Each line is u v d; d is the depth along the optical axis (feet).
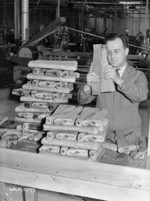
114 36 6.17
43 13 52.06
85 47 28.14
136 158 5.35
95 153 5.07
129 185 4.83
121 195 4.90
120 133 6.19
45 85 6.03
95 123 5.21
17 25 28.32
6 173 5.44
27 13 22.95
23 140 6.08
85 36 33.14
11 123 6.82
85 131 5.21
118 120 7.02
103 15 51.78
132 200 4.87
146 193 4.78
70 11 46.26
